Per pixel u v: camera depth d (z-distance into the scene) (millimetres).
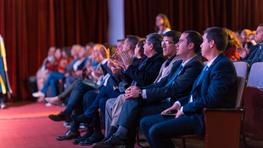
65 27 8938
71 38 8961
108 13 9125
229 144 2742
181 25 9242
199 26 9328
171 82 3332
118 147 3527
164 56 3785
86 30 9047
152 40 3822
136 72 3742
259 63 3535
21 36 8633
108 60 4355
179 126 2871
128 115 3322
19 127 5379
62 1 8867
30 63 8742
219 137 2736
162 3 9117
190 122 2865
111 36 9156
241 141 4059
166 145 2930
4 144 4391
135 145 4086
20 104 7945
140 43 4125
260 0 9531
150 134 2928
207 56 2984
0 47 7383
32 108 7273
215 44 2922
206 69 2977
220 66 2857
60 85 7684
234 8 9438
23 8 8602
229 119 2727
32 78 8430
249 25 9516
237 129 2740
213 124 2732
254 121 3578
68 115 4562
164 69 3588
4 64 7414
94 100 4355
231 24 9445
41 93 7828
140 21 9000
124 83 3936
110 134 3594
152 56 3824
